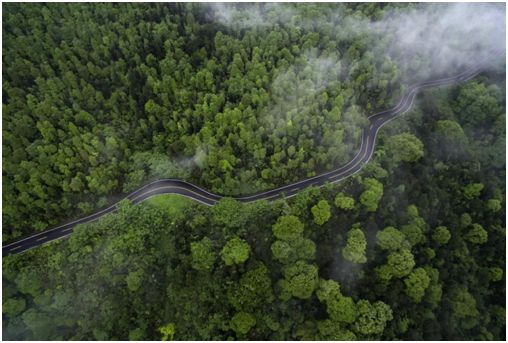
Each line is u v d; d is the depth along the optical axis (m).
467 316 111.50
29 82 119.31
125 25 133.75
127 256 100.19
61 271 100.06
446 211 120.38
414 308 104.00
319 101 118.06
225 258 96.25
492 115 137.00
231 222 101.69
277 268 99.75
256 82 119.31
